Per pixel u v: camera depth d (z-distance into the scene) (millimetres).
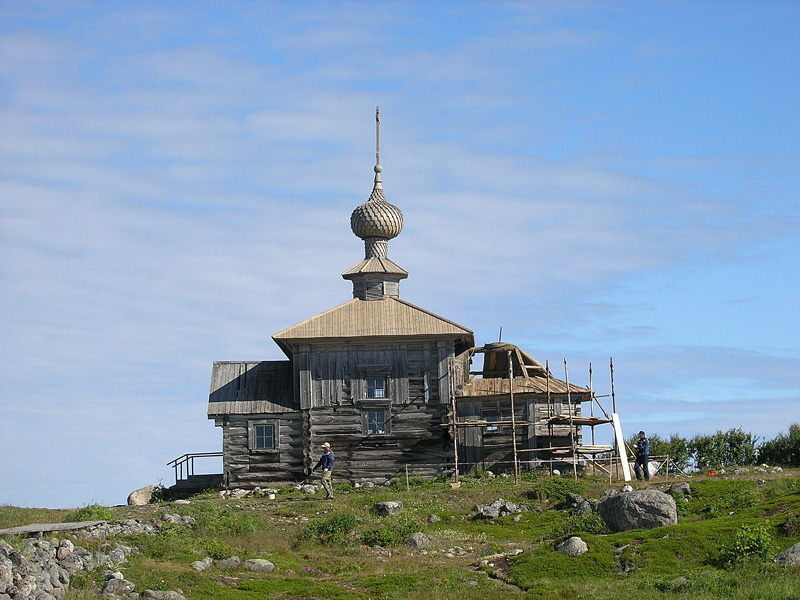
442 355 54250
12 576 24875
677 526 33438
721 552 30812
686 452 56000
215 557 32438
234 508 43906
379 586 30578
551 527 39938
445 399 53750
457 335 54000
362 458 53500
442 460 53438
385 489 50000
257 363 57375
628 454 54969
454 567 33062
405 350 54438
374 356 54406
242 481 53688
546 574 31172
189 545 32750
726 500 38500
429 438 53594
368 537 37344
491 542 37875
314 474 53312
